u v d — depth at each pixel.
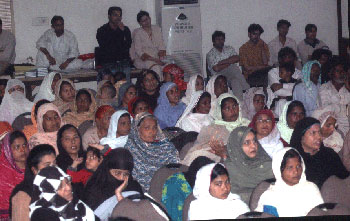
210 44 9.99
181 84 7.24
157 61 8.98
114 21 8.82
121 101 6.05
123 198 3.13
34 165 3.32
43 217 2.89
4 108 6.19
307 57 9.41
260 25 9.98
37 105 5.02
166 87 5.74
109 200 3.36
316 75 5.98
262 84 8.76
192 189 3.39
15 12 9.03
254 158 3.67
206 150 4.13
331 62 5.95
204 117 5.25
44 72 7.97
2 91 6.30
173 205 3.38
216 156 4.09
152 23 9.92
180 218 3.37
